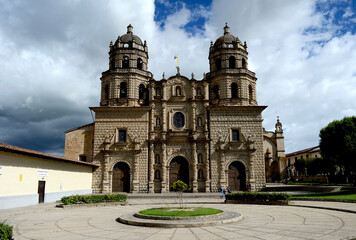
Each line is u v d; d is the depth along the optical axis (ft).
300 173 263.70
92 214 77.77
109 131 159.43
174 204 102.89
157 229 54.85
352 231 50.65
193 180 153.89
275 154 216.95
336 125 155.94
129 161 156.25
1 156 83.71
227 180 154.92
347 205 87.92
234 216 64.90
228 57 171.73
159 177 155.84
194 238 46.57
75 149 163.02
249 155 157.17
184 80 167.84
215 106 160.04
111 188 153.38
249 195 104.68
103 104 168.35
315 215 71.10
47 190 108.17
